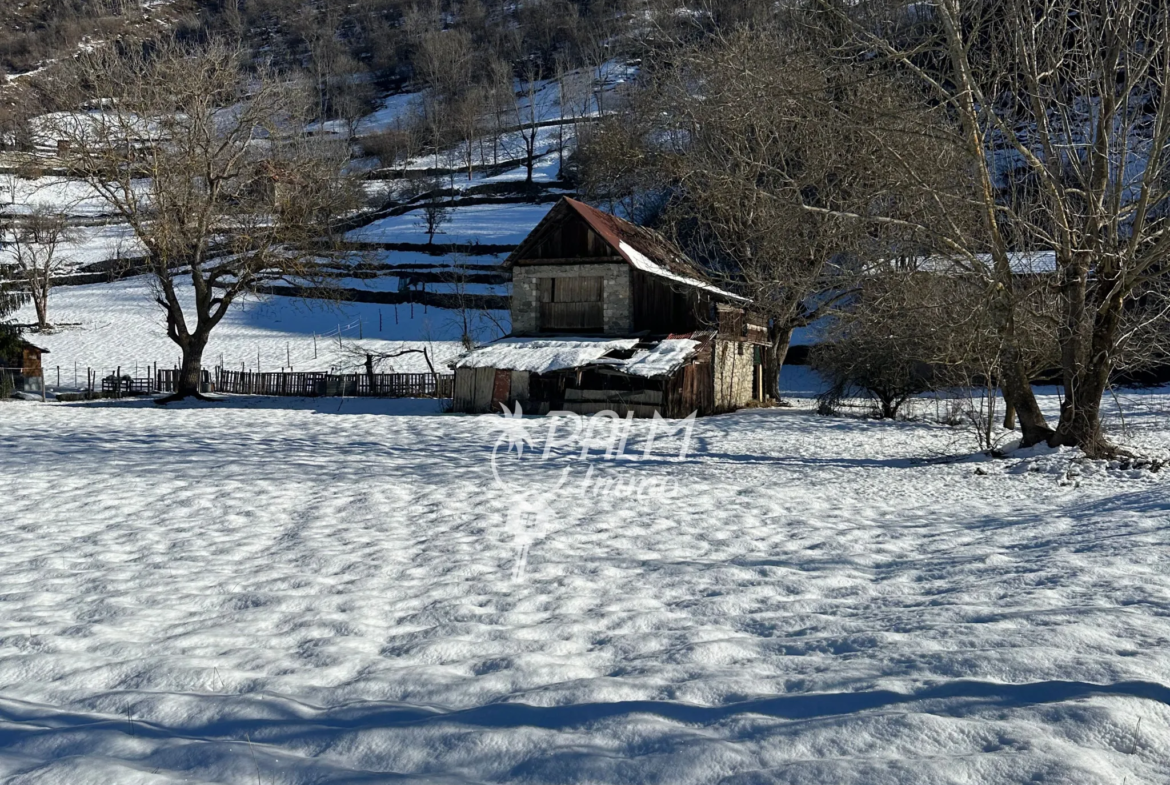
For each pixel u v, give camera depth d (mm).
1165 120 15438
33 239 75312
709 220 37750
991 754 3230
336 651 5445
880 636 5344
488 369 34312
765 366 41625
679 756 3342
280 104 43375
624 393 32344
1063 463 15852
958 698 3943
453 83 154500
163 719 4176
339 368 50000
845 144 20328
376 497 12977
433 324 68750
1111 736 3494
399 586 7535
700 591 7258
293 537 10008
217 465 16922
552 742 3604
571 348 33062
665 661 5066
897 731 3533
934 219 17391
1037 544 8750
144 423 28609
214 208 43250
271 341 65188
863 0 18609
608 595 7141
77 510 11828
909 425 28578
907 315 19188
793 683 4398
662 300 35312
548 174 109000
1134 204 16125
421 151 129375
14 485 14000
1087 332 16750
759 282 31328
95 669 5059
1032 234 17250
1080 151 18828
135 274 81875
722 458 19484
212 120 42312
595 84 130000
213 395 46219
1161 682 4156
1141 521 9328
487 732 3697
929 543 9344
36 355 48875
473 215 96562
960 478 15547
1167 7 15438
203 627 6172
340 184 45719
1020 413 18297
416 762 3527
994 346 18281
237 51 44000
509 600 6941
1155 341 17922
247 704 4270
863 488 14422
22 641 5832
